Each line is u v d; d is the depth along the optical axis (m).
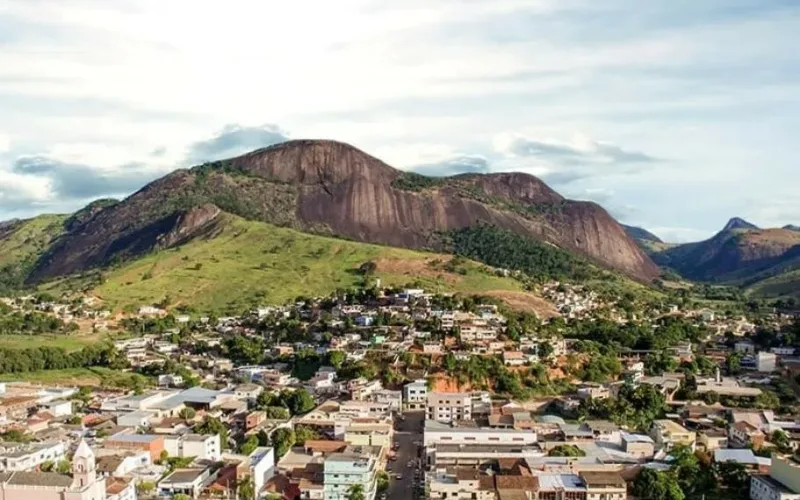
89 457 184.75
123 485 196.12
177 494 199.00
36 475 185.00
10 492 182.00
